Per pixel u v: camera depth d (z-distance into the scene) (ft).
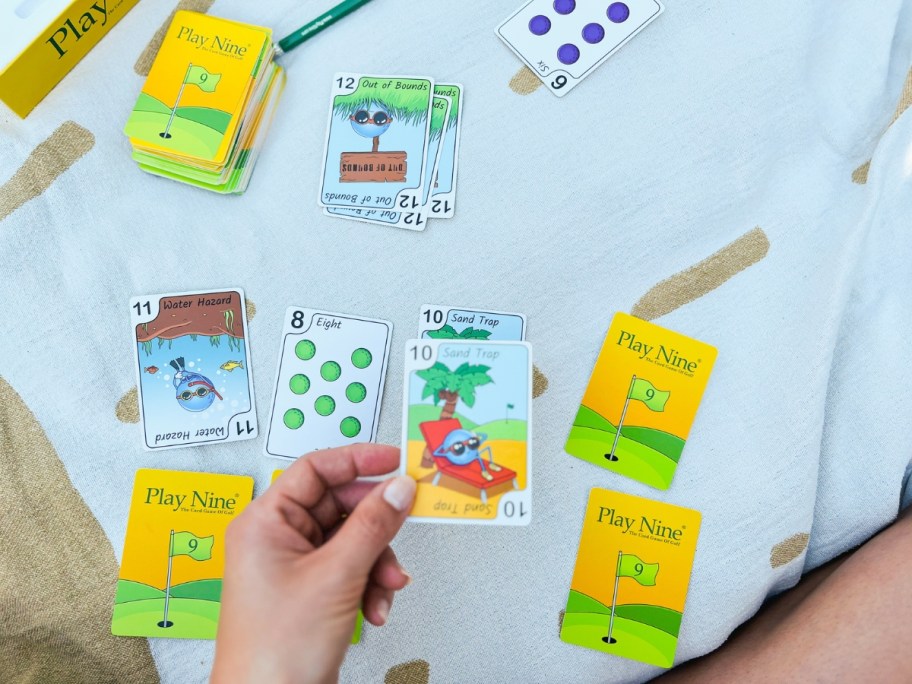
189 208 1.81
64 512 1.74
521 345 1.57
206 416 1.76
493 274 1.80
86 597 1.73
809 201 1.81
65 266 1.78
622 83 1.83
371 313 1.79
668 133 1.82
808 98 1.82
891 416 1.77
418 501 1.51
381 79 1.83
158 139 1.74
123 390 1.77
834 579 1.75
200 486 1.75
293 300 1.79
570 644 1.74
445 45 1.84
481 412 1.54
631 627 1.73
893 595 1.69
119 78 1.82
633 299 1.79
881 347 1.78
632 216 1.81
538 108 1.83
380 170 1.82
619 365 1.77
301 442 1.77
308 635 1.39
